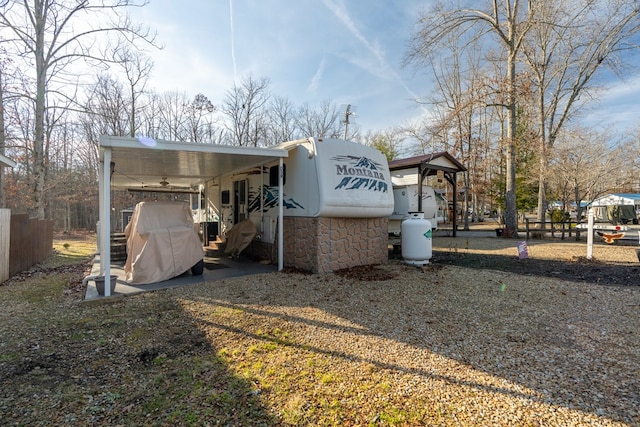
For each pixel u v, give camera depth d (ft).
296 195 22.72
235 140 83.92
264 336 11.25
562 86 56.44
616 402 7.24
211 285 18.26
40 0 35.68
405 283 18.70
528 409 7.05
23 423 6.71
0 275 20.03
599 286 17.57
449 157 44.16
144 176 31.12
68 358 9.67
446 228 67.87
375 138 98.94
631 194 88.48
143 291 16.92
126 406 7.32
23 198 50.08
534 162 52.42
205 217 39.73
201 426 6.64
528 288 17.43
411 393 7.75
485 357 9.55
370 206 22.97
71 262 29.55
